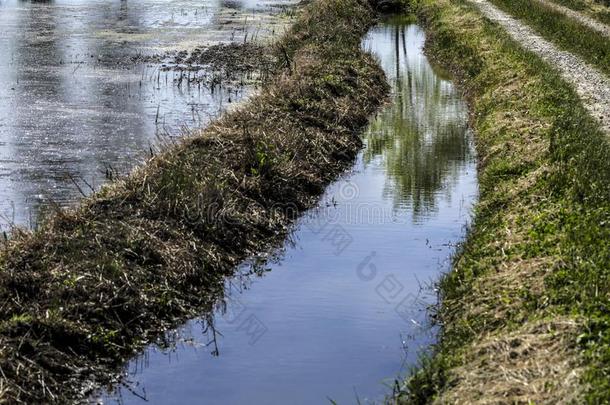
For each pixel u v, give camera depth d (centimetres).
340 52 2692
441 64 3044
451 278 1179
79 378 977
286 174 1598
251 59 2855
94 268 1119
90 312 1052
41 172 1673
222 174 1489
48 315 1009
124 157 1770
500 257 1153
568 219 1183
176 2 4425
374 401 942
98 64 2734
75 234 1198
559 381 806
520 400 798
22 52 2891
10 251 1130
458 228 1504
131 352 1052
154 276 1171
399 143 2052
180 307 1151
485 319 1006
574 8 4069
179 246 1253
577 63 2609
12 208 1482
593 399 756
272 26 3634
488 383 848
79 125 2003
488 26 3159
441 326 1105
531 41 3052
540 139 1648
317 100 2100
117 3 4331
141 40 3219
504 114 1967
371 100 2398
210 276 1250
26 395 909
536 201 1317
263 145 1634
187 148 1575
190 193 1371
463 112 2356
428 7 4138
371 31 3834
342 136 1964
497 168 1572
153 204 1330
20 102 2202
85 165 1720
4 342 948
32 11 3922
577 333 875
